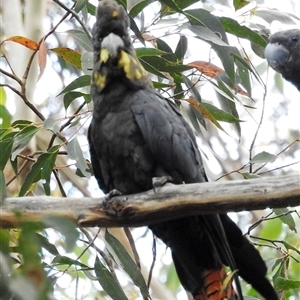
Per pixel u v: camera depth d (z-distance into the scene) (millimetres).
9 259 5371
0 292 5367
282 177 7289
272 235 12375
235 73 10500
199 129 10391
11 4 12609
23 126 10188
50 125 9602
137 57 9578
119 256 9164
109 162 8594
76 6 9719
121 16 8672
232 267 8234
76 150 9578
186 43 10531
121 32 8641
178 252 8719
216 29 10047
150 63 10016
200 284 8648
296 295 11031
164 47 10477
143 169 8367
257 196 7262
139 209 7551
